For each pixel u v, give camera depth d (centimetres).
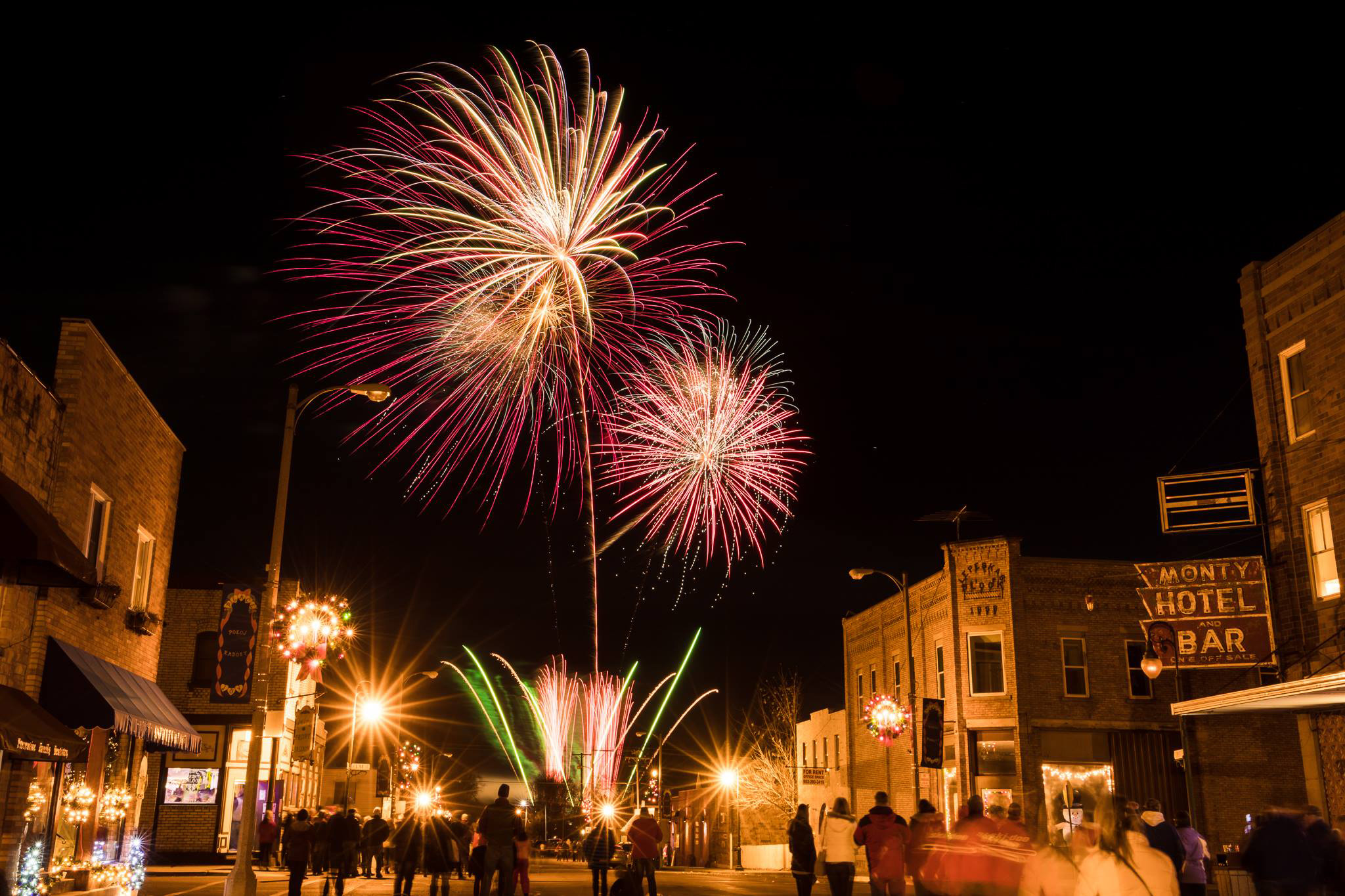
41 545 1510
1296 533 2333
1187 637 2431
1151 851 697
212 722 3528
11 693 1683
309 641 2058
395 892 2225
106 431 2102
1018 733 3422
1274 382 2405
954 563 3678
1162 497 2506
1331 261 2252
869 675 4525
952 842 1388
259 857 3634
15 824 1773
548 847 7281
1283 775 3219
